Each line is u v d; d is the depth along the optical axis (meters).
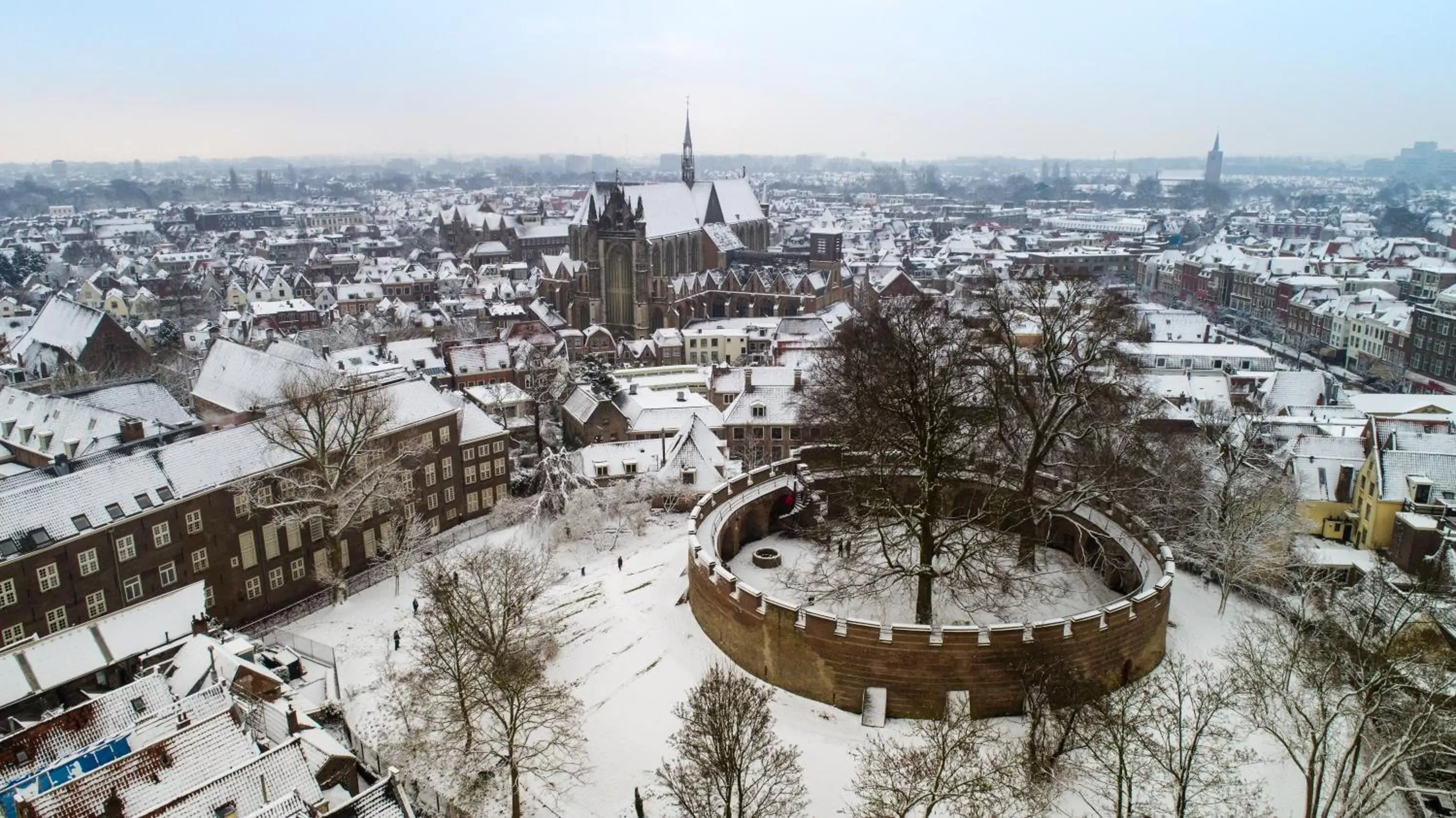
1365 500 95.12
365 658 74.50
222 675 59.72
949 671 61.41
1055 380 79.44
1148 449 87.38
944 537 71.06
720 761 48.03
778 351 156.12
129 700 55.53
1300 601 76.69
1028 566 81.00
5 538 69.06
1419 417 111.88
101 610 74.50
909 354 77.50
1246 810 53.16
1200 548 84.75
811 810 54.41
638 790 56.94
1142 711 58.09
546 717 62.22
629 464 111.50
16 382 136.88
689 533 76.88
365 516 90.75
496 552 81.62
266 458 86.19
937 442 70.81
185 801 44.56
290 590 88.00
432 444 102.00
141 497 76.81
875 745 59.47
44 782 47.94
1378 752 55.41
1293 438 106.00
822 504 90.38
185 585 79.81
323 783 51.09
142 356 158.25
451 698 62.38
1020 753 56.41
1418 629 62.81
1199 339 181.12
